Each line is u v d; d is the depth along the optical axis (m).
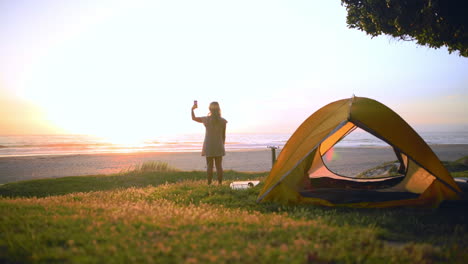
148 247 3.41
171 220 4.78
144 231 4.04
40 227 4.16
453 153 31.05
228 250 3.40
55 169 21.52
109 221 4.52
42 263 2.99
